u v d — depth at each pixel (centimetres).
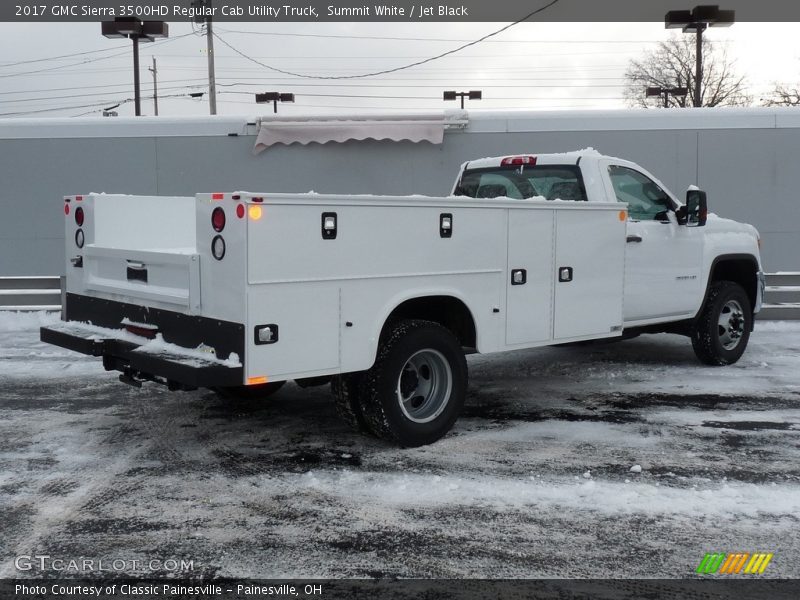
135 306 523
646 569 353
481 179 754
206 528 396
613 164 693
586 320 620
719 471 481
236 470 483
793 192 1154
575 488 451
